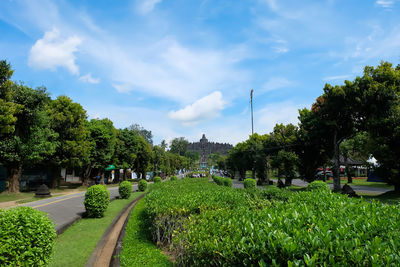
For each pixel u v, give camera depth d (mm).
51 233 3891
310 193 6020
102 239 6902
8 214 3492
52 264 4957
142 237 7004
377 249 2143
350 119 19859
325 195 5551
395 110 15211
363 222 3104
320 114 21641
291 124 28750
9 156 15586
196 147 174125
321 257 2031
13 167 17344
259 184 33062
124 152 33406
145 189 23750
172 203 6566
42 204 12375
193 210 6043
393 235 2730
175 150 110750
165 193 9039
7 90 14867
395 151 15117
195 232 3605
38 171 24516
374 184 30641
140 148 41250
